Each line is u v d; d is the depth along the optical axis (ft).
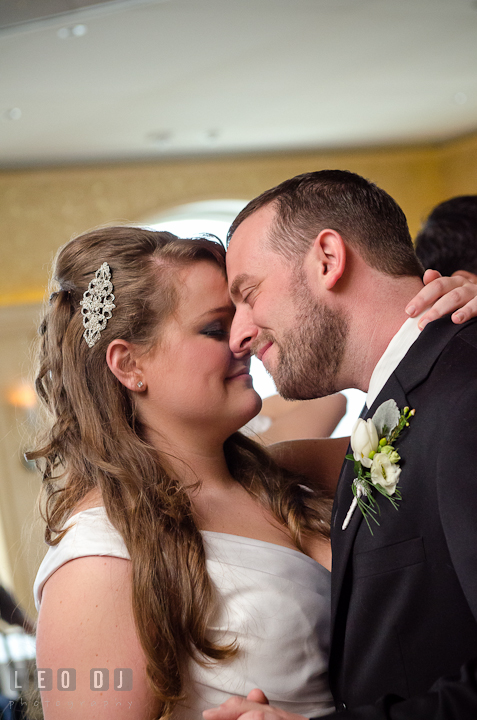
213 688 4.86
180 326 5.48
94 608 4.64
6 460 27.09
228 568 5.10
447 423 4.19
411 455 4.42
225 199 31.42
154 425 5.69
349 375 5.04
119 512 5.01
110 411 5.57
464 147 32.65
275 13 18.01
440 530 4.27
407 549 4.41
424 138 32.42
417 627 4.37
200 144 29.32
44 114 23.36
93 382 5.64
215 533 5.27
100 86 21.53
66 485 5.59
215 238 5.92
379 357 4.90
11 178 28.71
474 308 4.52
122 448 5.44
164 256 5.59
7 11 14.66
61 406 5.82
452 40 21.26
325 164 32.73
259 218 5.19
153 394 5.59
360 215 4.92
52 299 5.98
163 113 24.97
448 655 4.28
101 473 5.32
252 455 6.37
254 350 5.32
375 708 3.89
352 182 5.07
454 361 4.43
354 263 4.89
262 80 22.85
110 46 18.66
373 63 22.50
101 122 24.95
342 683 4.81
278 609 5.08
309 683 5.14
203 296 5.55
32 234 28.86
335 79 23.56
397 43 21.04
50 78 20.39
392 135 31.50
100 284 5.58
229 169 31.48
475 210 8.09
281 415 8.41
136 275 5.53
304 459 6.97
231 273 5.31
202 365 5.50
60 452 5.78
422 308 4.63
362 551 4.62
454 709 3.63
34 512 5.99
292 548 5.61
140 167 30.30
